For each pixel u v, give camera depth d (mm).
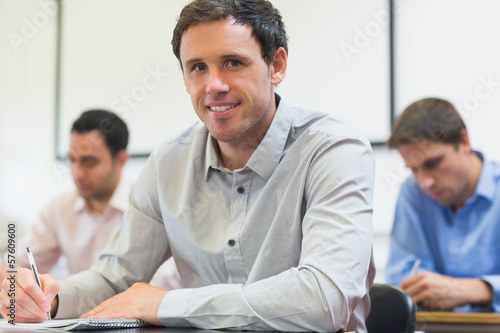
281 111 1318
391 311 1512
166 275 2383
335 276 1078
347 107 3129
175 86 3490
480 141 2926
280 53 1316
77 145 2508
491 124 2918
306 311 1055
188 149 1435
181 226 1377
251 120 1247
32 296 1165
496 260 2314
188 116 3461
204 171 1388
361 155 1228
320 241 1123
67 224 2668
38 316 1165
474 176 2334
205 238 1356
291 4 3205
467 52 2963
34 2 3777
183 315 1104
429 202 2434
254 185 1331
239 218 1333
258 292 1083
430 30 3021
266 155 1304
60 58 3734
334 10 3156
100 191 2559
